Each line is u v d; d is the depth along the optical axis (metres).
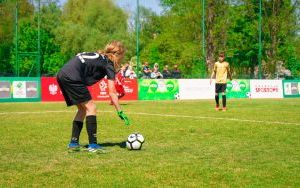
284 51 44.59
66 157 6.50
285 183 4.87
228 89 30.69
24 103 23.36
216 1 43.06
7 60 35.25
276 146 7.48
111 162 6.07
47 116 14.10
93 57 7.03
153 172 5.42
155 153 6.80
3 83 24.94
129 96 27.91
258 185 4.79
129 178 5.11
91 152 6.89
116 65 7.14
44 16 49.53
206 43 42.34
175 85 29.14
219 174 5.30
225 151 6.98
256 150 7.07
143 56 51.94
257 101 25.25
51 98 26.23
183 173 5.36
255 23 45.09
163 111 16.33
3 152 6.98
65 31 51.34
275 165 5.83
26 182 4.96
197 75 32.22
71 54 52.19
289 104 21.39
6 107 19.52
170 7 47.41
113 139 8.51
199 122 11.77
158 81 28.73
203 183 4.88
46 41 49.88
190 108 18.19
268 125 10.88
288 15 44.53
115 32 55.94
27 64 31.00
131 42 54.47
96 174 5.33
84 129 10.26
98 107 19.42
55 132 9.66
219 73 17.19
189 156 6.53
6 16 35.62
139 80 28.28
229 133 9.31
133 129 10.17
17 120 12.63
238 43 46.47
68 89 6.95
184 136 8.87
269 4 44.81
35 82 25.89
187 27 44.09
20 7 39.19
